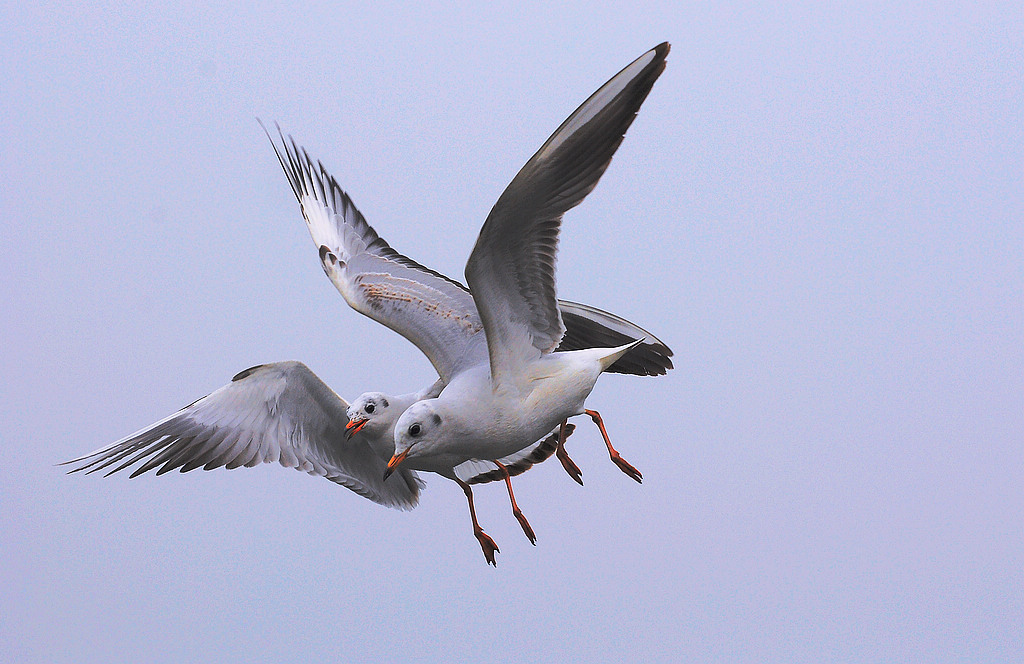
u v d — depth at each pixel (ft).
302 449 45.96
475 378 41.37
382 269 48.03
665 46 35.58
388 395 45.39
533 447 49.32
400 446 40.45
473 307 45.50
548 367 40.75
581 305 48.14
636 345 48.06
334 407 45.78
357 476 47.65
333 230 49.98
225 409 44.98
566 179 36.70
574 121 35.35
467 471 49.70
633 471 44.50
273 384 45.21
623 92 35.73
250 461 44.83
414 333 45.70
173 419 44.73
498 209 36.35
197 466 44.21
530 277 38.99
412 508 49.34
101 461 43.96
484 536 46.14
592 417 44.86
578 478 46.11
